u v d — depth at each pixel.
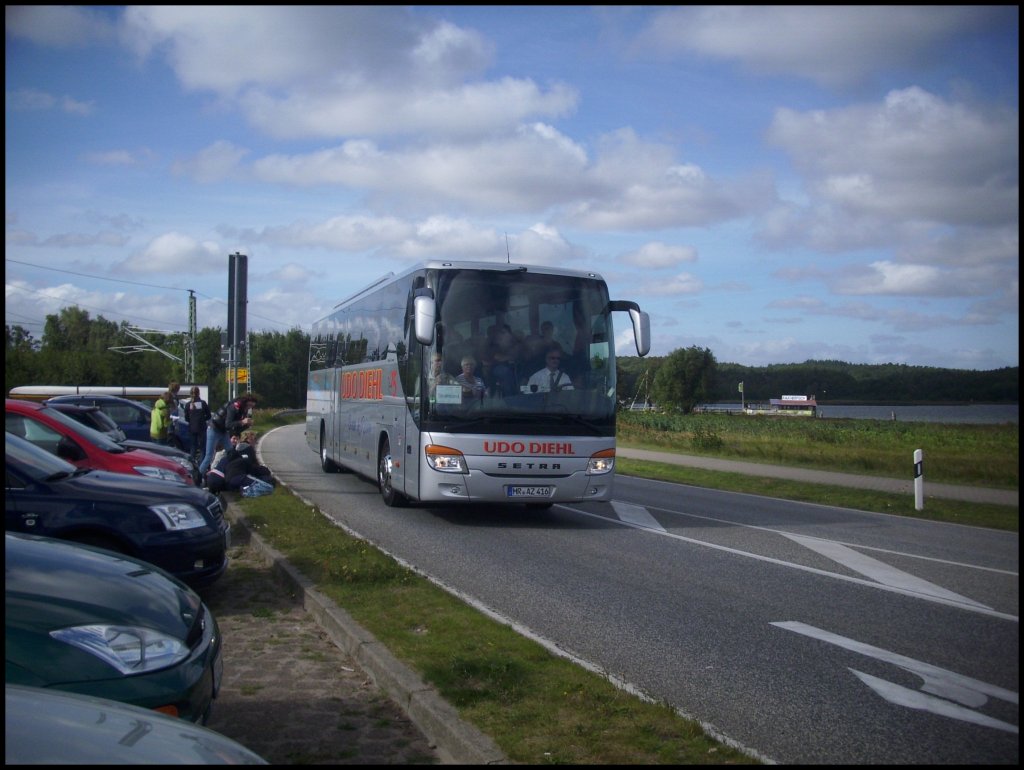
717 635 6.95
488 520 13.49
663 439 37.47
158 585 4.95
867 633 7.11
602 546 11.23
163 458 11.55
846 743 4.77
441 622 6.58
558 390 12.18
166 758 2.81
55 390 39.22
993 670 6.16
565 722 4.64
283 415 72.88
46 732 2.81
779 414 85.56
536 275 12.47
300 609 7.50
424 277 12.32
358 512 14.09
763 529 13.25
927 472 24.77
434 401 11.85
